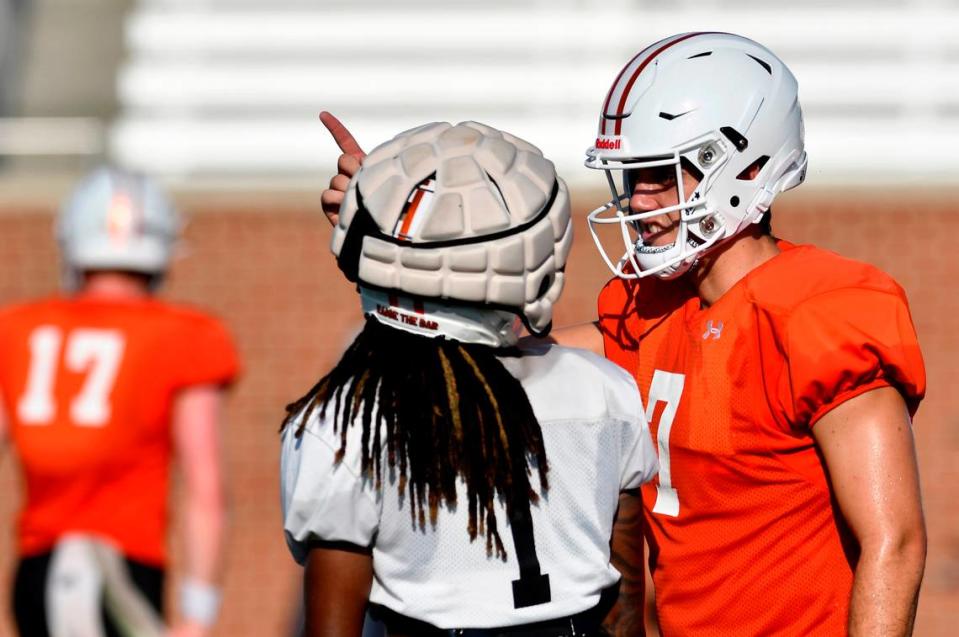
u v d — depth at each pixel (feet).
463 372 24.44
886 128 114.11
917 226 88.63
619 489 25.86
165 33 123.65
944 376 87.61
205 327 42.01
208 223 90.38
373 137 117.91
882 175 92.89
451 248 24.08
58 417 40.78
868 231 88.94
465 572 23.98
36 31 130.31
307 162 117.39
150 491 41.52
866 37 117.91
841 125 114.32
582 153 114.42
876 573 26.50
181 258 90.22
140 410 40.96
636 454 26.03
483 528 23.85
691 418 29.19
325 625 24.09
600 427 25.39
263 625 86.84
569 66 119.14
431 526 23.82
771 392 28.19
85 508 40.98
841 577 28.50
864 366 27.30
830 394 27.45
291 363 90.12
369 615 25.32
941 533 85.30
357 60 120.78
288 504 24.30
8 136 113.09
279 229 90.38
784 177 30.42
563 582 24.38
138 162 117.08
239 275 90.33
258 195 90.63
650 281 31.76
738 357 28.71
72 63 125.29
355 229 24.93
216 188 90.89
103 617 40.91
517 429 24.35
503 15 120.67
